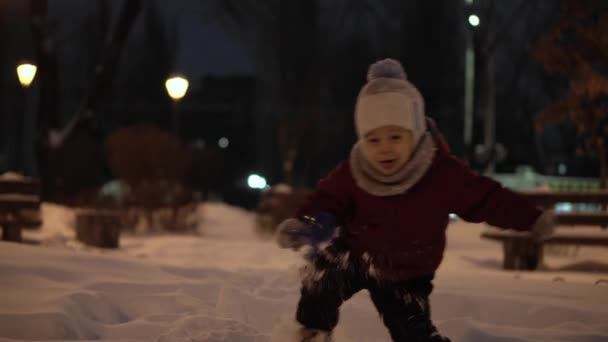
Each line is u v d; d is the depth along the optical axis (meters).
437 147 3.94
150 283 6.02
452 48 35.16
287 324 4.00
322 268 3.91
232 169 47.28
